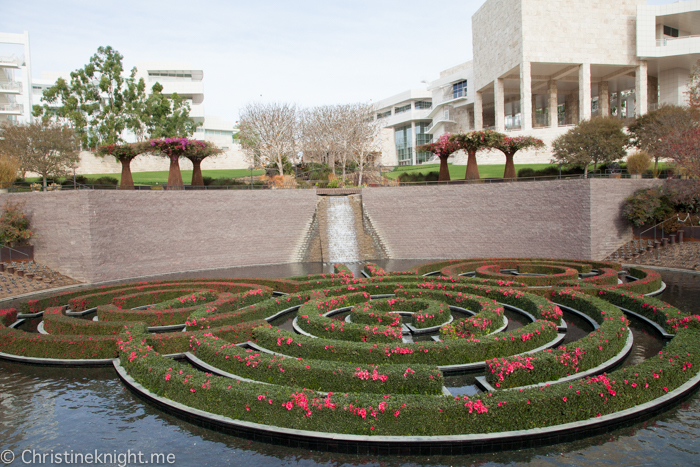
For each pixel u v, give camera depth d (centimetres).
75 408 1300
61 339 1659
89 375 1548
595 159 5069
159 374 1311
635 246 3738
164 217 3772
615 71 7562
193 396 1218
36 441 1124
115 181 5519
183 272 3794
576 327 1934
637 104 6994
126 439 1127
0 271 3216
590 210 3681
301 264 4094
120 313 2006
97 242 3362
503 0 7269
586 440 1073
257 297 2370
